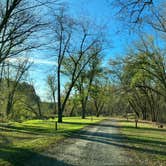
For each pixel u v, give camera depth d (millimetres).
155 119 79875
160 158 15484
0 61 22141
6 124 39750
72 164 13078
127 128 41906
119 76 64875
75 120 60375
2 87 57562
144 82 62281
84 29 59812
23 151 16125
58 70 50094
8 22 19125
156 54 52000
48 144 19828
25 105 71812
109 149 18500
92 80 68125
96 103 101125
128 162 14070
